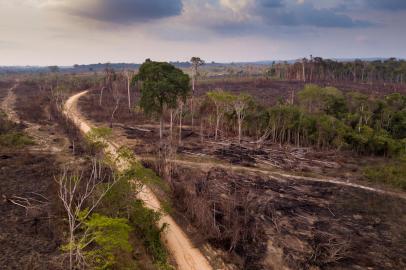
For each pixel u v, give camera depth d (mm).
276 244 32062
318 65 165000
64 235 26203
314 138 60812
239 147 57969
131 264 25234
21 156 46219
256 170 48500
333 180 46688
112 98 107250
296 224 35344
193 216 34906
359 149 58844
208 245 31281
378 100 75125
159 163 43938
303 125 62125
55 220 29422
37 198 33656
